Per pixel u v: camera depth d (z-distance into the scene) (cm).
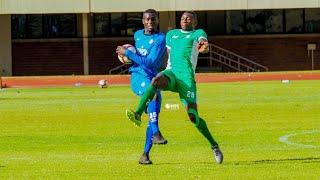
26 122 3778
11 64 9869
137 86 2362
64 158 2477
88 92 6141
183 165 2252
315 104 4641
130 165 2267
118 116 4031
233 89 6231
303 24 10025
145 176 2062
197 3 9250
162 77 2130
